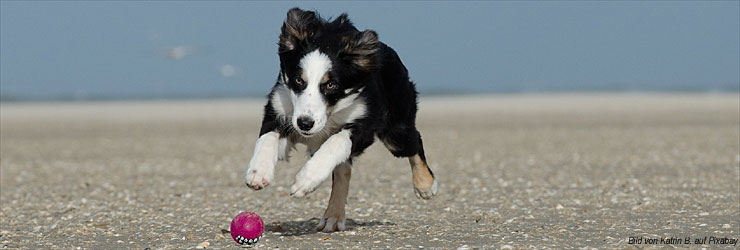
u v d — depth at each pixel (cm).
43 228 995
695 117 3919
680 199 1181
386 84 907
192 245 856
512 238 871
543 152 2181
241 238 829
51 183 1603
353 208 1153
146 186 1516
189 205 1213
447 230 936
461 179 1556
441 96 9475
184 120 4441
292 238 889
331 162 798
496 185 1435
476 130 3200
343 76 828
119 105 7438
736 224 950
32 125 4122
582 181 1466
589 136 2764
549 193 1292
